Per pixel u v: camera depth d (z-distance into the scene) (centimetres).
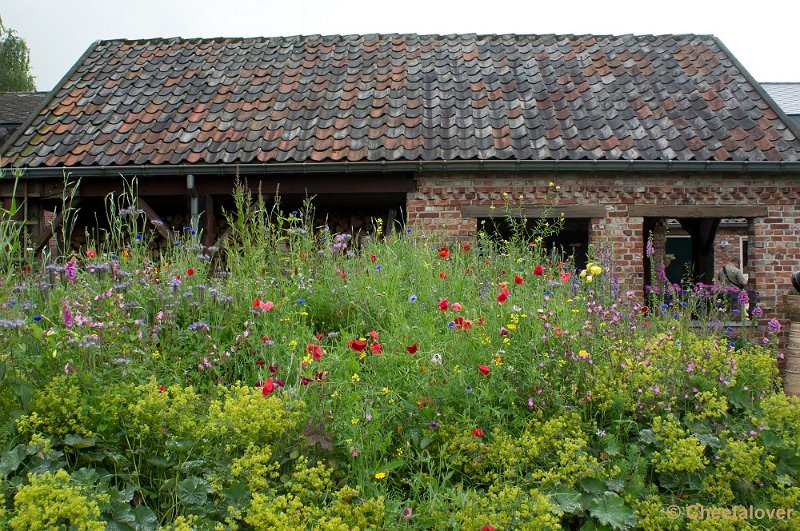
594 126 970
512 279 567
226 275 559
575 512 335
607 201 927
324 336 479
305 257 583
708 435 382
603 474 349
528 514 309
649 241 637
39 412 323
